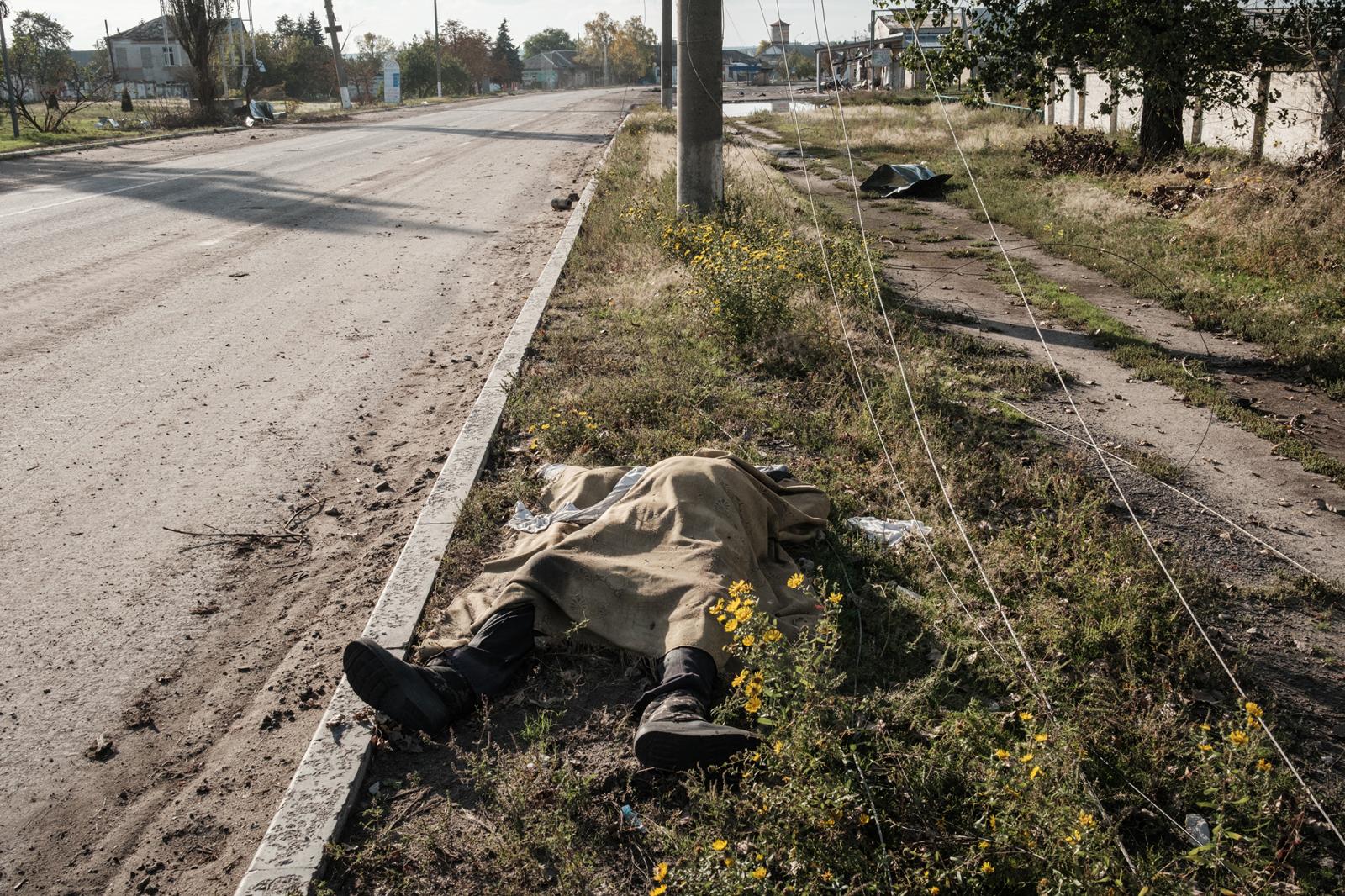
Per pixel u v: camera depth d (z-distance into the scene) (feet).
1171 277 32.24
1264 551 15.06
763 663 9.78
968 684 11.44
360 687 10.35
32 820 9.78
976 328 27.07
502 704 11.07
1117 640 12.16
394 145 82.17
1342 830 9.45
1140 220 41.60
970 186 52.49
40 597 13.53
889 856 8.56
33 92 187.83
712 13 33.12
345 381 22.35
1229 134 63.16
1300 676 11.91
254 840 9.59
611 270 32.19
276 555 14.80
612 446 17.63
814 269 29.48
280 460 18.07
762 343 23.30
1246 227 36.55
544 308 27.20
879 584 13.26
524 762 10.00
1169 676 11.66
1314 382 23.08
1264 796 9.30
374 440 19.08
